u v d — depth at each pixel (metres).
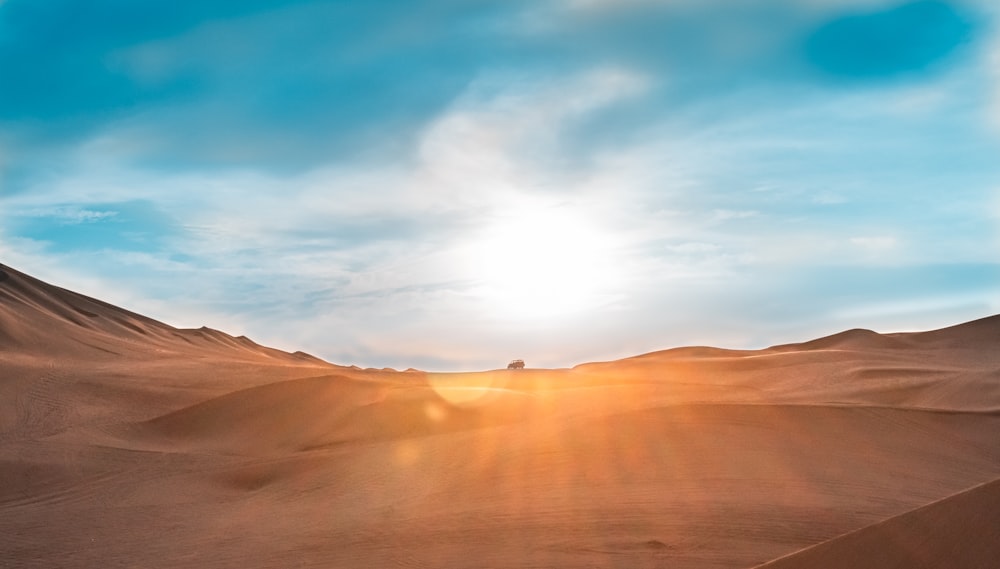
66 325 78.56
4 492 30.25
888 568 8.61
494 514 20.33
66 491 30.17
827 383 58.53
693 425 28.94
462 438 31.14
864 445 28.30
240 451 38.72
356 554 18.34
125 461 34.97
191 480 31.09
